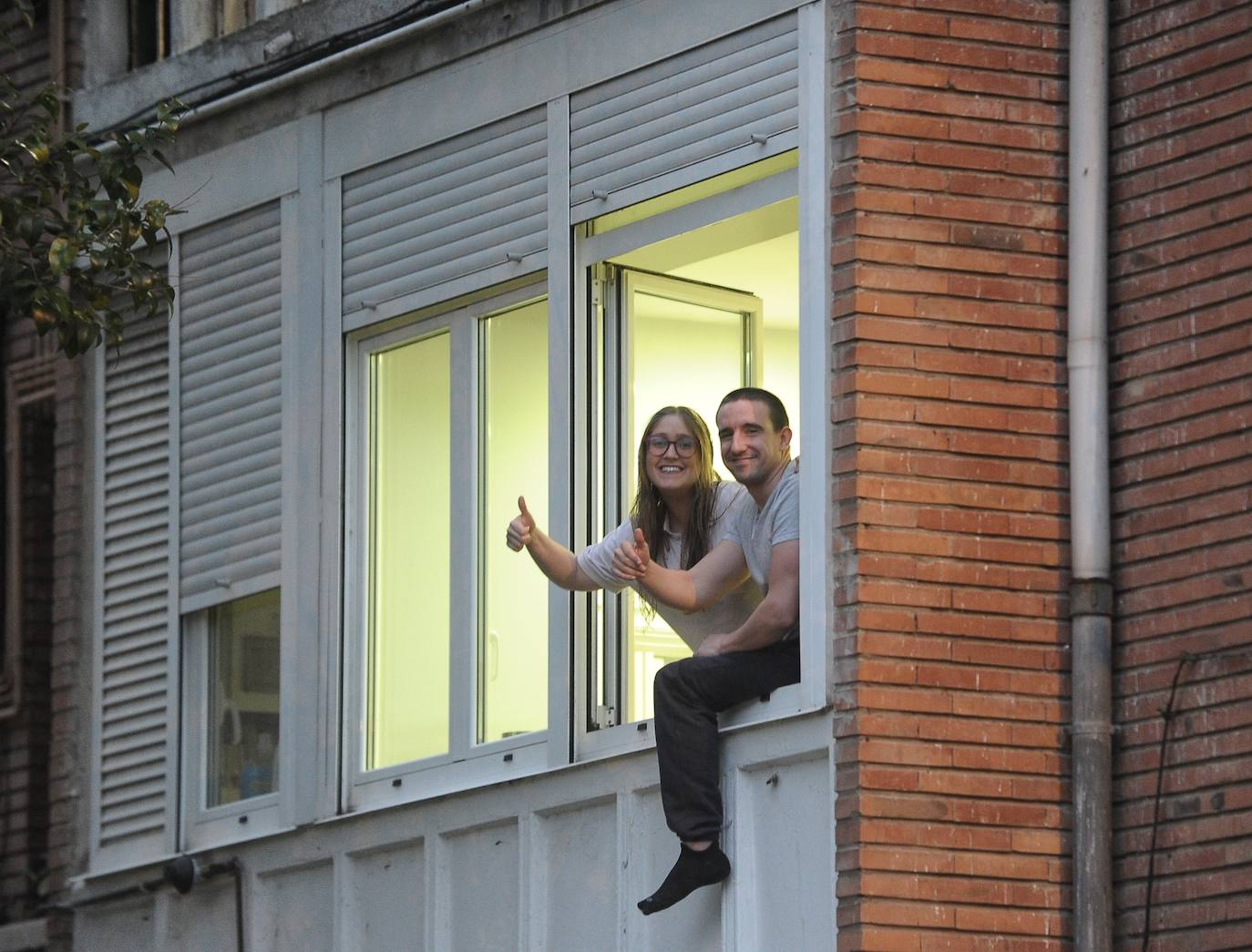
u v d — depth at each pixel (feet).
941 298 112.57
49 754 157.99
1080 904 108.58
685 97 121.29
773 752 111.45
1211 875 107.34
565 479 123.54
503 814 123.95
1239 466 109.09
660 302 126.52
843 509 110.42
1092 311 113.09
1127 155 114.42
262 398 139.64
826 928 108.68
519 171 128.47
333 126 137.80
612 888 118.83
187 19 147.64
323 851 132.26
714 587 115.44
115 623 145.89
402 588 132.98
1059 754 110.32
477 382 130.62
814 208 113.91
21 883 156.87
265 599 139.44
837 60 114.42
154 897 141.08
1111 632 111.45
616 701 123.54
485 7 130.82
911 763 108.27
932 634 109.81
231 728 140.15
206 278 143.23
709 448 119.24
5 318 162.20
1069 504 112.47
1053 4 116.06
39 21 156.25
